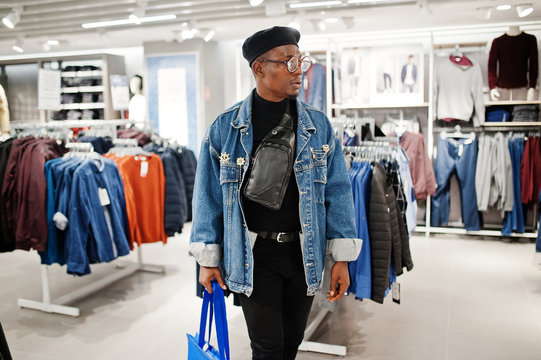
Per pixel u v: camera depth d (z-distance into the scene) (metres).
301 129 1.60
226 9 5.38
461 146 5.57
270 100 1.61
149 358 2.71
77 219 3.07
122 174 3.58
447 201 5.78
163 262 4.70
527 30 5.52
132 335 3.03
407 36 5.55
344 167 1.69
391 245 2.69
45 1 4.79
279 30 1.52
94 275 4.32
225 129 1.63
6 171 3.29
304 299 1.69
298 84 1.56
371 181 2.62
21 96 8.08
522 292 3.79
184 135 6.90
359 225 2.58
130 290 3.89
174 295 3.77
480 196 5.52
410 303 3.57
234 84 7.39
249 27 6.07
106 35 6.02
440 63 5.71
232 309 3.48
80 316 3.36
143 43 6.98
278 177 1.54
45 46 6.98
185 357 2.72
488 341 2.91
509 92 5.91
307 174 1.58
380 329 3.10
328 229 1.67
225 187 1.59
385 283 2.54
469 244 5.41
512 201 5.40
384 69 6.00
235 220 1.58
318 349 2.76
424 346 2.85
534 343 2.87
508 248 5.21
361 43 6.34
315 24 5.73
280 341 1.64
